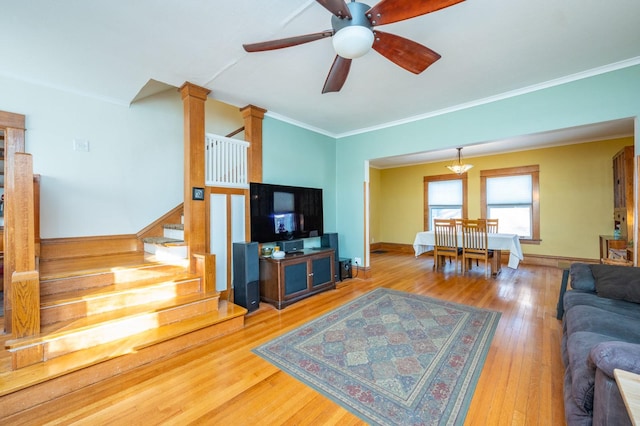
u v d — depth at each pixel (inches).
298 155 168.7
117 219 131.2
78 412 61.1
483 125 133.0
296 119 162.7
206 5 70.1
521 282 167.2
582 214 202.7
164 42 85.5
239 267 124.2
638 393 31.4
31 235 73.3
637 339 56.9
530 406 62.2
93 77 107.0
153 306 93.7
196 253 114.9
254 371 77.0
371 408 62.5
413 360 82.0
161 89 140.2
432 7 55.9
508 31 82.6
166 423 58.2
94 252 124.0
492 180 242.5
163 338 83.8
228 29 80.0
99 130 125.4
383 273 194.5
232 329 102.9
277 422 58.6
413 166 289.0
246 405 63.6
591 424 45.6
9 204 81.1
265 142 148.9
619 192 170.6
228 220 131.1
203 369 77.8
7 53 89.4
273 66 101.3
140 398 65.8
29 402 62.1
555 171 212.5
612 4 71.5
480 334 98.0
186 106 116.3
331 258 157.4
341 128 181.8
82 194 120.7
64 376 66.6
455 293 146.5
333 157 195.8
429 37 85.3
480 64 101.4
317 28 80.8
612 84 103.3
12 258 82.4
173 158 151.3
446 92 125.1
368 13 59.3
